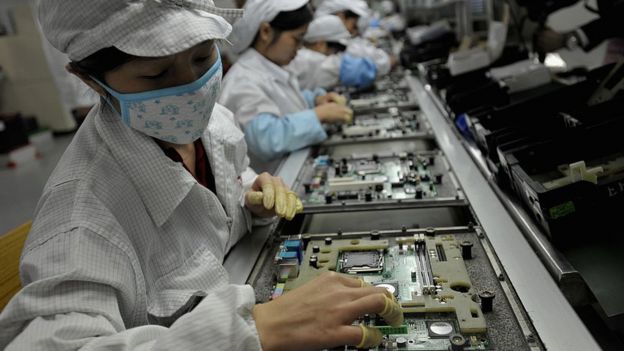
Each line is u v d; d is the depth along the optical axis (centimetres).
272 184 157
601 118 163
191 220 126
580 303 109
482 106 230
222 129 150
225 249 140
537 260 116
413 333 98
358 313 86
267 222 158
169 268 117
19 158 628
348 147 243
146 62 91
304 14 258
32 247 90
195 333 78
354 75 402
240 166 162
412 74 432
